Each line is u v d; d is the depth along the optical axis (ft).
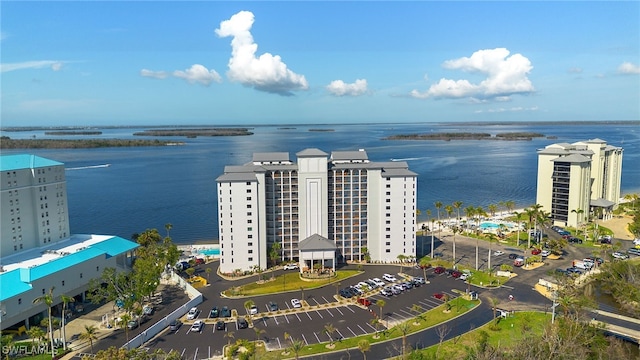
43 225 492.95
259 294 442.91
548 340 313.73
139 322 374.02
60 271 407.23
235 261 510.99
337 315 390.63
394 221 535.60
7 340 319.27
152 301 429.38
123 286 418.31
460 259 549.95
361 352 323.37
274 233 537.24
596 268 502.38
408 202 533.14
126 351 280.72
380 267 522.06
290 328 365.81
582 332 329.93
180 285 472.03
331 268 505.25
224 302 426.10
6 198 453.99
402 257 517.55
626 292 408.05
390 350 326.24
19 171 468.75
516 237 644.69
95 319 392.88
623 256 538.06
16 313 361.10
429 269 512.63
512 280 472.03
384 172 536.01
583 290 445.78
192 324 376.48
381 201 532.73
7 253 456.04
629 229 655.76
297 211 537.24
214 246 628.69
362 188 537.65
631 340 350.64
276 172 529.86
